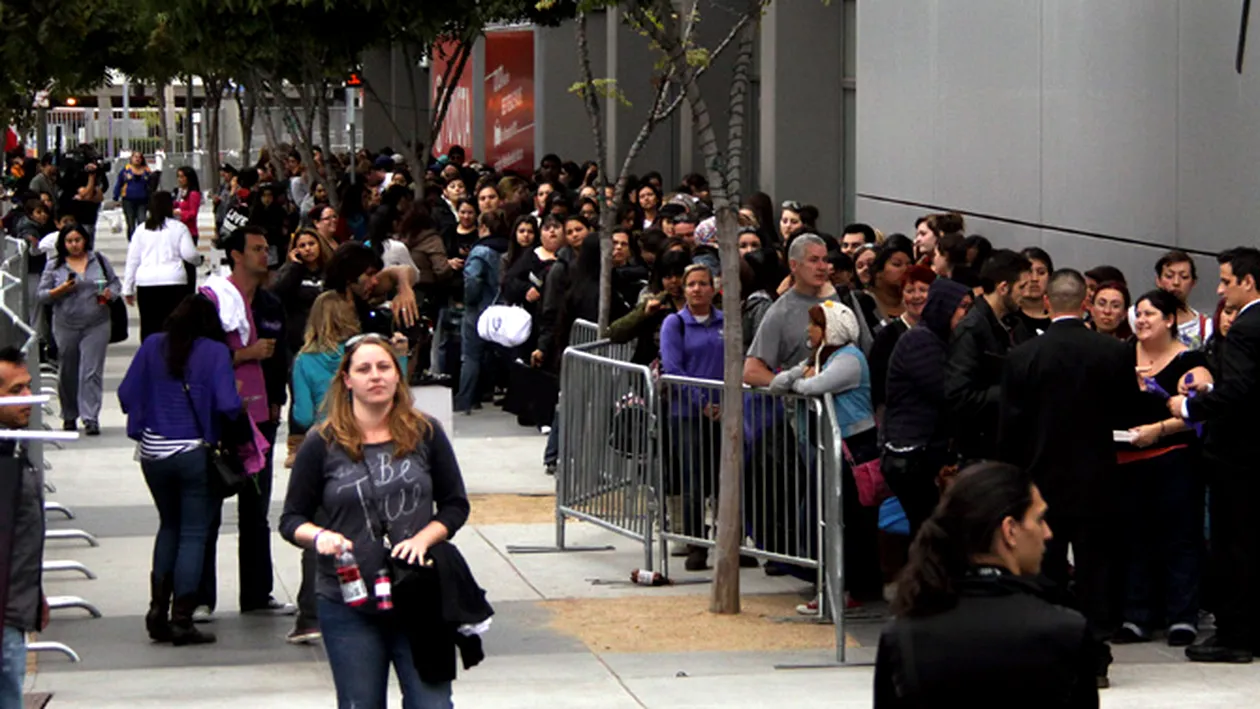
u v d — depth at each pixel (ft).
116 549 51.06
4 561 28.45
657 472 46.34
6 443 29.40
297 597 42.63
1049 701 17.90
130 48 112.47
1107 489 35.53
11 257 73.05
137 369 40.06
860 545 42.16
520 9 90.84
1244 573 37.45
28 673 38.06
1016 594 18.30
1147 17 52.29
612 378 48.29
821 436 40.70
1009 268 38.63
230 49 82.69
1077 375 35.45
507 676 37.45
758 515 43.62
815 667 38.14
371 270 40.40
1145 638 40.11
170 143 257.96
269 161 145.59
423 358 75.51
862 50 80.02
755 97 113.09
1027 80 61.26
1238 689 35.86
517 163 145.59
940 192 69.92
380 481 27.68
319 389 39.52
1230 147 47.52
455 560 27.68
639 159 130.31
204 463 40.06
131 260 79.71
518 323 67.97
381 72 198.80
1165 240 51.55
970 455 38.01
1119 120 54.34
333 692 36.40
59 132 226.17
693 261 57.62
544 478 61.98
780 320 43.24
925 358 38.45
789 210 65.87
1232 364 36.45
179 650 40.14
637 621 42.37
